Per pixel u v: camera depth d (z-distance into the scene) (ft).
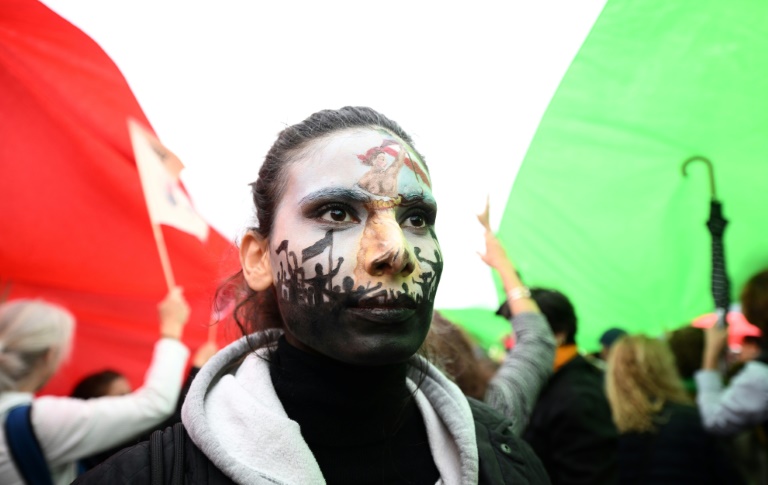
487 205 7.30
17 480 5.37
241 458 3.50
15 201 8.16
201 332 8.83
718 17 8.98
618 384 9.02
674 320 10.43
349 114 4.25
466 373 7.84
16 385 5.98
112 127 8.46
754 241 9.89
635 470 8.59
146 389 6.45
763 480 8.31
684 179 9.84
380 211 3.80
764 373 8.28
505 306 6.82
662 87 9.61
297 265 3.77
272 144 4.27
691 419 8.64
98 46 8.54
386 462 3.88
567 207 10.25
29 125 8.24
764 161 9.62
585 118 9.99
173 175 8.55
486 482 3.99
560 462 7.80
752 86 9.30
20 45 8.21
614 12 9.31
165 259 7.97
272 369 4.05
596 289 10.40
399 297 3.63
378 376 3.83
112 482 3.44
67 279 8.39
